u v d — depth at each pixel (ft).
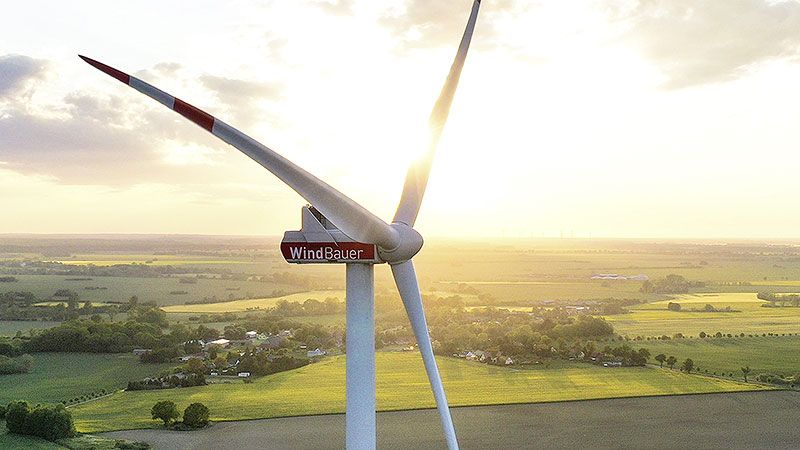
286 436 301.43
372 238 111.14
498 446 291.38
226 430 309.42
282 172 105.40
